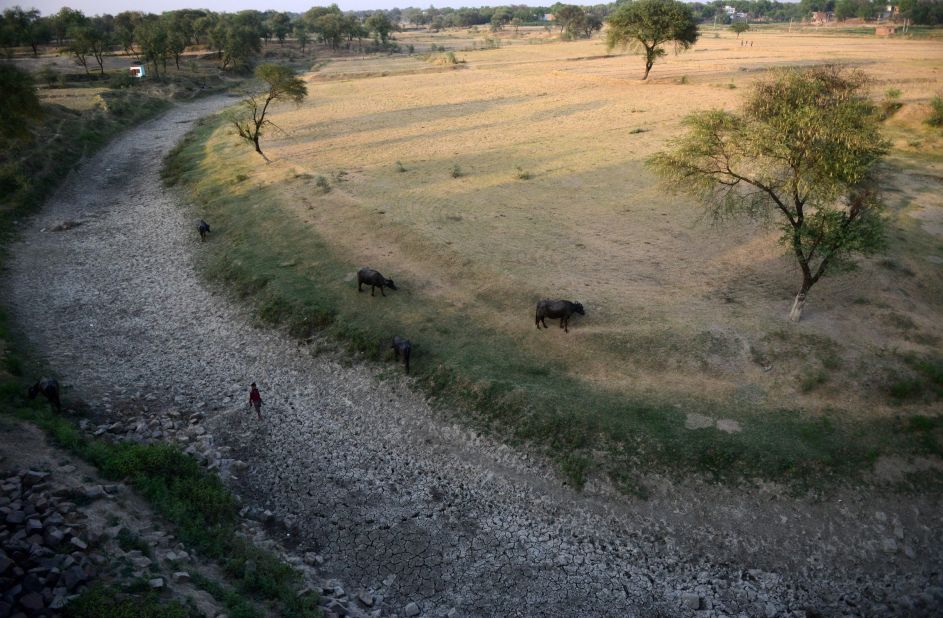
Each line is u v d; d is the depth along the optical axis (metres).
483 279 31.23
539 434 21.70
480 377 24.36
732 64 106.81
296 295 31.22
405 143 62.34
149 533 16.05
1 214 42.91
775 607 16.33
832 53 116.75
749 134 24.02
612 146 56.69
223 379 26.61
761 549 17.86
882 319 26.36
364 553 17.97
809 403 22.23
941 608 16.25
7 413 20.64
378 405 24.44
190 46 160.25
